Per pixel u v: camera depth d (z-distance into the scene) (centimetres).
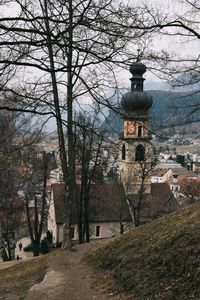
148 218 5653
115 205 6225
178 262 1042
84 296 1167
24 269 1667
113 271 1280
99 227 6206
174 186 9619
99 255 1512
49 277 1388
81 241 3388
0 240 3384
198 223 1222
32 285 1384
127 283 1132
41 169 3400
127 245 1409
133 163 5916
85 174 3247
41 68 570
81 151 2583
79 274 1394
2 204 3334
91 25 559
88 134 860
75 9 559
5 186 3038
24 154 2573
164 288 981
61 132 1512
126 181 5962
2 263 2072
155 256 1161
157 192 6612
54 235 6256
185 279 958
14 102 712
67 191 1858
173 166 13212
